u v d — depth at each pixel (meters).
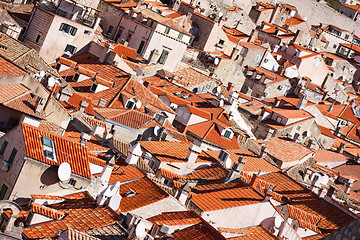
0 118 70.00
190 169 85.31
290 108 165.38
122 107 112.38
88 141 78.88
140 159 79.38
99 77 117.12
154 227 62.12
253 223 77.38
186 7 181.75
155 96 122.06
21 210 53.81
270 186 88.94
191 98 135.62
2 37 102.06
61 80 99.12
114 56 129.38
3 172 60.03
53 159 60.25
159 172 82.38
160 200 66.62
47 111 77.12
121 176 71.19
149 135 101.25
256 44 193.62
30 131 61.31
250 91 167.00
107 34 161.25
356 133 188.88
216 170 85.75
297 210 86.94
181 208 67.31
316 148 154.38
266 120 154.62
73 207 57.94
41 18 129.25
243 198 78.50
